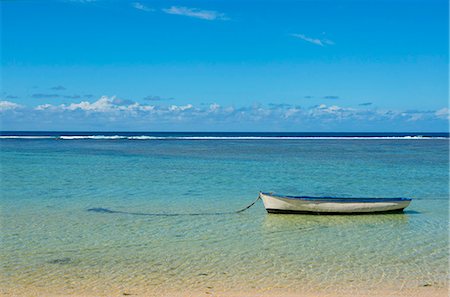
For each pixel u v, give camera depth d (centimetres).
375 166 4734
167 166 4544
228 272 1405
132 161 5106
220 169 4309
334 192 3059
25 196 2730
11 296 1202
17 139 11431
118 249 1644
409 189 3206
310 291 1249
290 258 1553
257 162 5066
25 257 1540
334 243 1753
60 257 1544
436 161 5394
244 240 1788
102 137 13175
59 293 1227
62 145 8462
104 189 3030
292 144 10075
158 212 2300
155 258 1541
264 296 1212
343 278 1355
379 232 1938
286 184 3391
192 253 1602
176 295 1216
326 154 6538
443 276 1377
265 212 2327
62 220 2100
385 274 1393
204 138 14050
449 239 1827
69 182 3344
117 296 1209
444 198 2841
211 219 2161
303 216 2250
